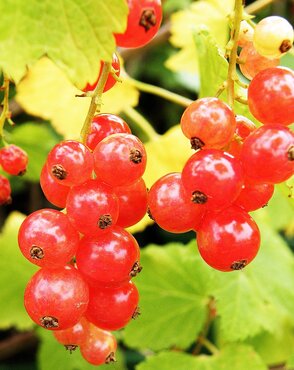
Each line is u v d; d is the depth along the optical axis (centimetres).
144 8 15
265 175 15
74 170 15
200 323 25
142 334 24
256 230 16
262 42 15
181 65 27
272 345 26
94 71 15
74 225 15
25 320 25
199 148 15
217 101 15
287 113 15
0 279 25
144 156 15
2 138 19
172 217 15
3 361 32
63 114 24
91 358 17
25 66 15
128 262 15
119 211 16
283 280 25
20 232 15
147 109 36
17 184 32
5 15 15
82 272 15
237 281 24
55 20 15
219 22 27
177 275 25
